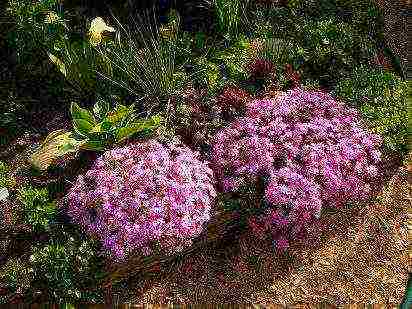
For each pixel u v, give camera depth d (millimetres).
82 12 1150
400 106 1008
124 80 1043
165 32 1076
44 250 813
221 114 978
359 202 955
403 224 944
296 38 1124
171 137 927
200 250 891
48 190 913
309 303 849
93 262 817
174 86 1020
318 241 914
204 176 850
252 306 845
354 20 1166
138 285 859
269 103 942
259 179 876
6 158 981
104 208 795
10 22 1065
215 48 1122
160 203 797
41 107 1054
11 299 810
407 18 1282
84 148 923
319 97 963
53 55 1013
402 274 885
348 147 881
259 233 869
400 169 1011
